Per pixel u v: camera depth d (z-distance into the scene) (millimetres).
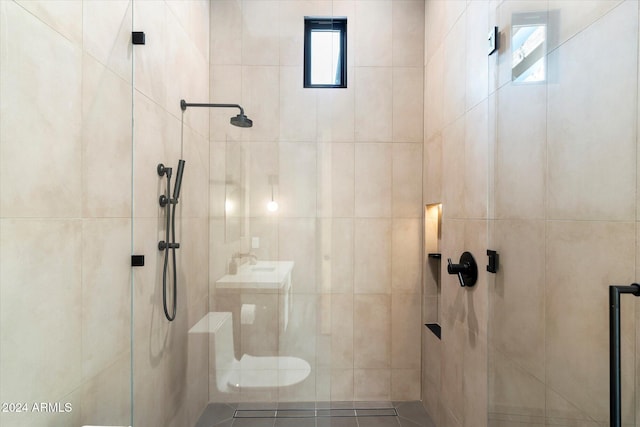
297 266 1708
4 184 773
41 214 886
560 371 857
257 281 1694
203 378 1652
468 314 1612
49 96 908
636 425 617
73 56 1004
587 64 753
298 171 1726
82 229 1059
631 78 632
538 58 962
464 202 1668
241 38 1709
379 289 2225
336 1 2201
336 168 2219
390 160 2242
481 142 1469
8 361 791
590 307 748
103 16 1153
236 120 1697
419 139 2275
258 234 1705
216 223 1688
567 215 831
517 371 1086
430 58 2172
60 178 954
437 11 2055
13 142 795
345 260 2217
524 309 1040
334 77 2213
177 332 1617
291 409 1673
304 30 1748
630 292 630
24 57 822
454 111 1799
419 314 2271
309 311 1701
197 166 1664
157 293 1528
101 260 1162
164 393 1569
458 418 1726
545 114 925
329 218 1715
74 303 1022
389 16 2258
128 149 1319
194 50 1668
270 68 1725
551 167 897
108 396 1205
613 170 680
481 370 1470
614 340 640
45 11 888
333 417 2135
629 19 634
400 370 2230
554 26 882
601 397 713
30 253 851
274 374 1679
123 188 1290
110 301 1215
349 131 2225
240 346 1679
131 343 1353
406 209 2266
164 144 1562
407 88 2277
